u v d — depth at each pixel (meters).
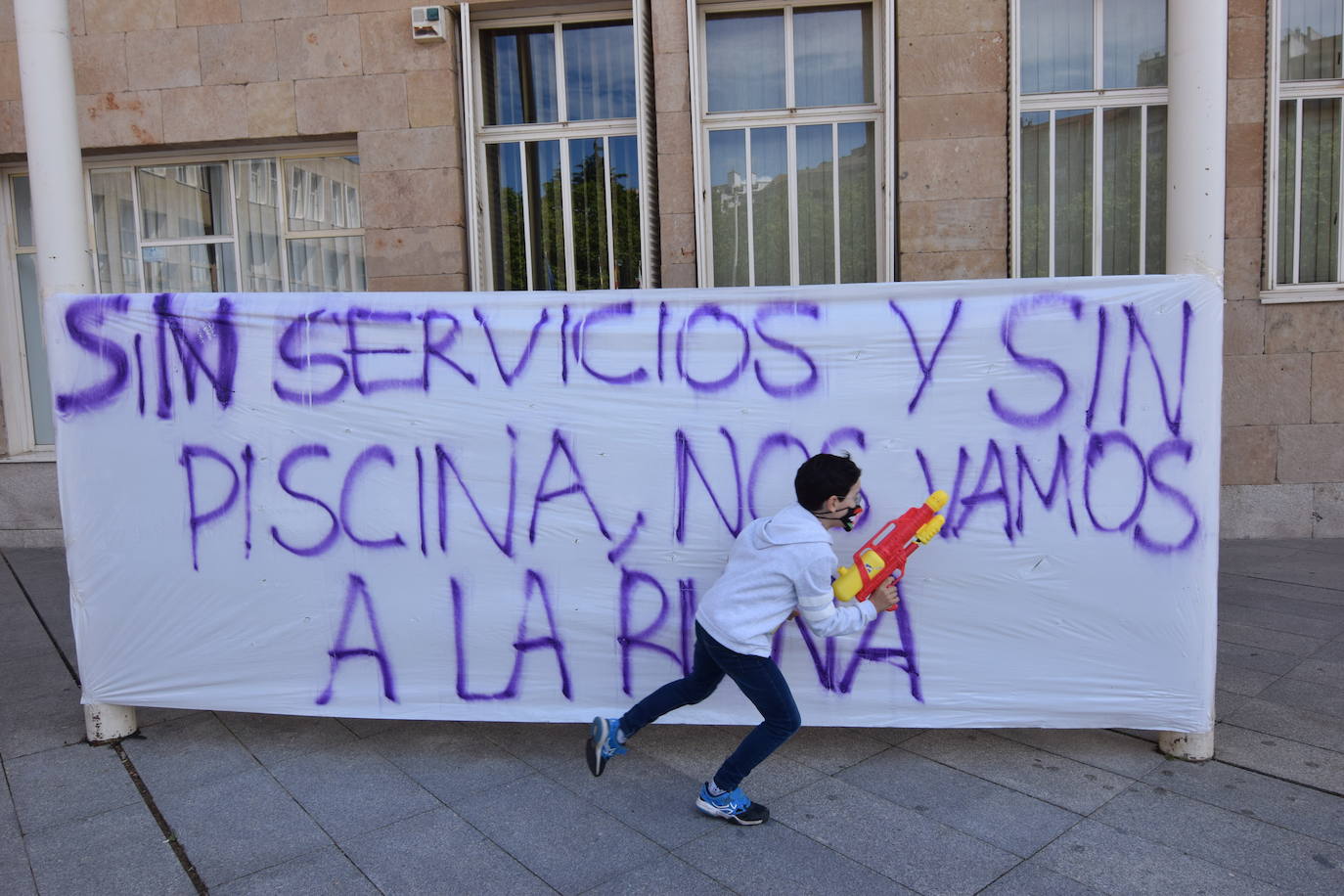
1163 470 3.25
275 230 7.67
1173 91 3.42
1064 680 3.36
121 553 3.61
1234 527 7.06
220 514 3.54
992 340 3.28
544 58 7.30
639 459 3.40
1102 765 3.40
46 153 3.62
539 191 7.41
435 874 2.76
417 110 7.02
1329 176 7.07
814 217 7.21
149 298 3.50
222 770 3.48
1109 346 3.24
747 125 7.14
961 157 6.68
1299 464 6.96
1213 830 2.93
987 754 3.51
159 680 3.65
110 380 3.54
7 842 2.98
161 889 2.71
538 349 3.41
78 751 3.66
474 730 3.82
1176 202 3.43
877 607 3.00
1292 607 5.33
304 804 3.21
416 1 6.94
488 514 3.46
